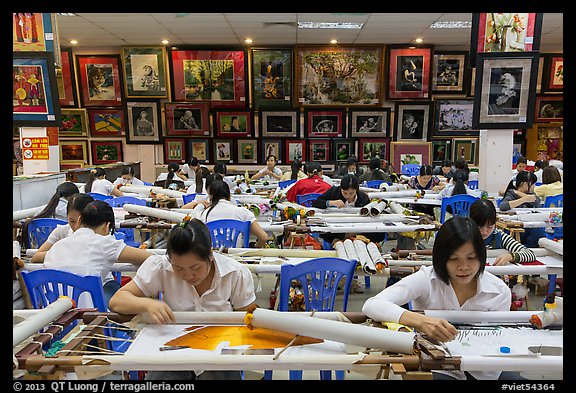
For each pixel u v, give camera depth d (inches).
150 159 371.9
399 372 44.6
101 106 360.5
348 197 148.3
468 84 352.5
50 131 203.8
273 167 301.4
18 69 179.9
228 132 364.2
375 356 45.9
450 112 358.3
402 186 243.4
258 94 349.4
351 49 338.6
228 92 352.2
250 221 121.5
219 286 63.5
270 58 339.6
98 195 172.6
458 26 288.2
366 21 278.1
